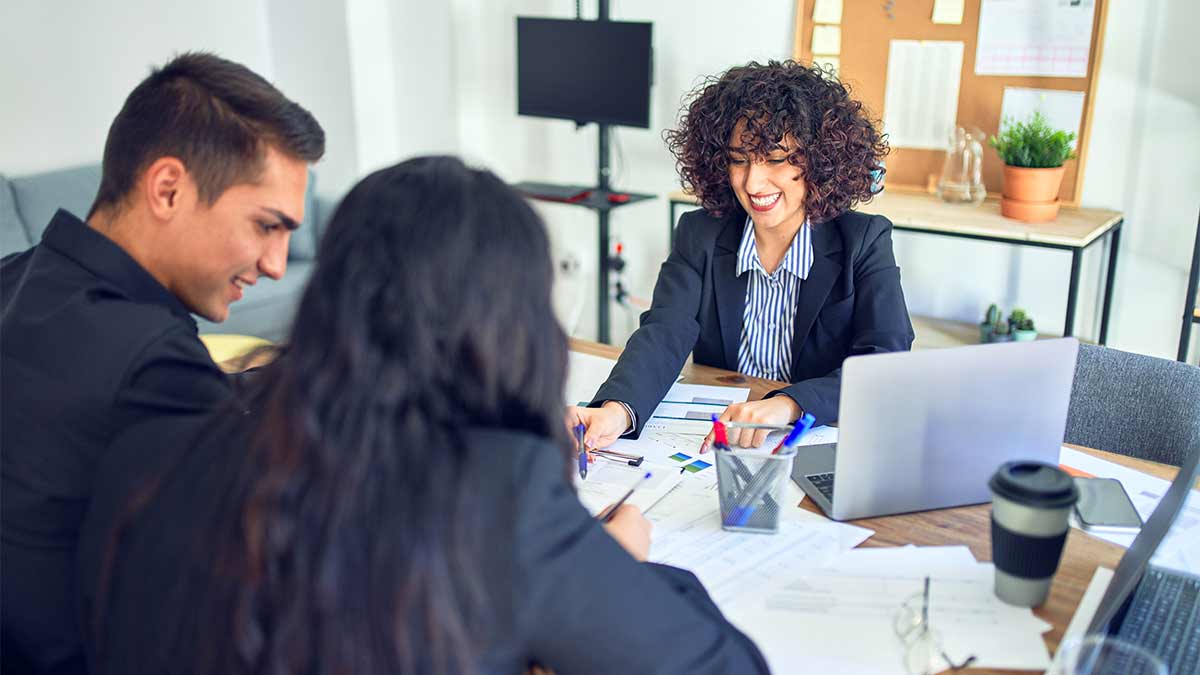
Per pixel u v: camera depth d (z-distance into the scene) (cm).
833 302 184
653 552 121
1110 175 310
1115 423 168
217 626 68
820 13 342
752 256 189
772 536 125
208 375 98
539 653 71
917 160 341
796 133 172
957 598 109
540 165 427
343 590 65
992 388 125
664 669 71
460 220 69
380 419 67
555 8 398
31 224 335
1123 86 302
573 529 70
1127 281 317
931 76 330
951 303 346
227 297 113
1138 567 103
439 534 65
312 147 107
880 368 121
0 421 94
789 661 99
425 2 410
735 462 122
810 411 157
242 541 67
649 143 395
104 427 92
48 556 93
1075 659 84
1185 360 283
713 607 97
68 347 95
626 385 159
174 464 76
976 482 131
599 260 379
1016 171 294
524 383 72
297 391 67
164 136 101
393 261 68
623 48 358
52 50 358
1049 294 328
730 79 181
